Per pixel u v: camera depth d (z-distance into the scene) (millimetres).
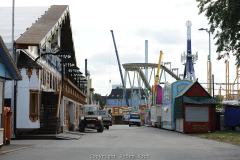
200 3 19031
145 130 39656
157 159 11430
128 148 15391
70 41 39188
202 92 33344
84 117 33688
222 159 11461
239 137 22781
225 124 34375
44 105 26844
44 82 27562
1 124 14219
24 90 23500
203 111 32625
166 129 43094
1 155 12453
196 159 11445
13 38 22641
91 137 24391
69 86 35062
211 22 19031
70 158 11508
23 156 12094
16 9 33219
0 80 14211
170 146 16844
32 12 32156
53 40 34438
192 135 28750
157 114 49125
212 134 28078
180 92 36656
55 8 33406
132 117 62062
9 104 23031
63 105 27750
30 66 23469
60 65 35656
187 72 75938
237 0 17188
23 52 24062
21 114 23266
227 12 17797
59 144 17688
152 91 56969
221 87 58562
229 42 19156
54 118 25984
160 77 89812
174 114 36781
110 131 36469
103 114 44125
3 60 14336
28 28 26000
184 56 76875
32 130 23797
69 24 36406
